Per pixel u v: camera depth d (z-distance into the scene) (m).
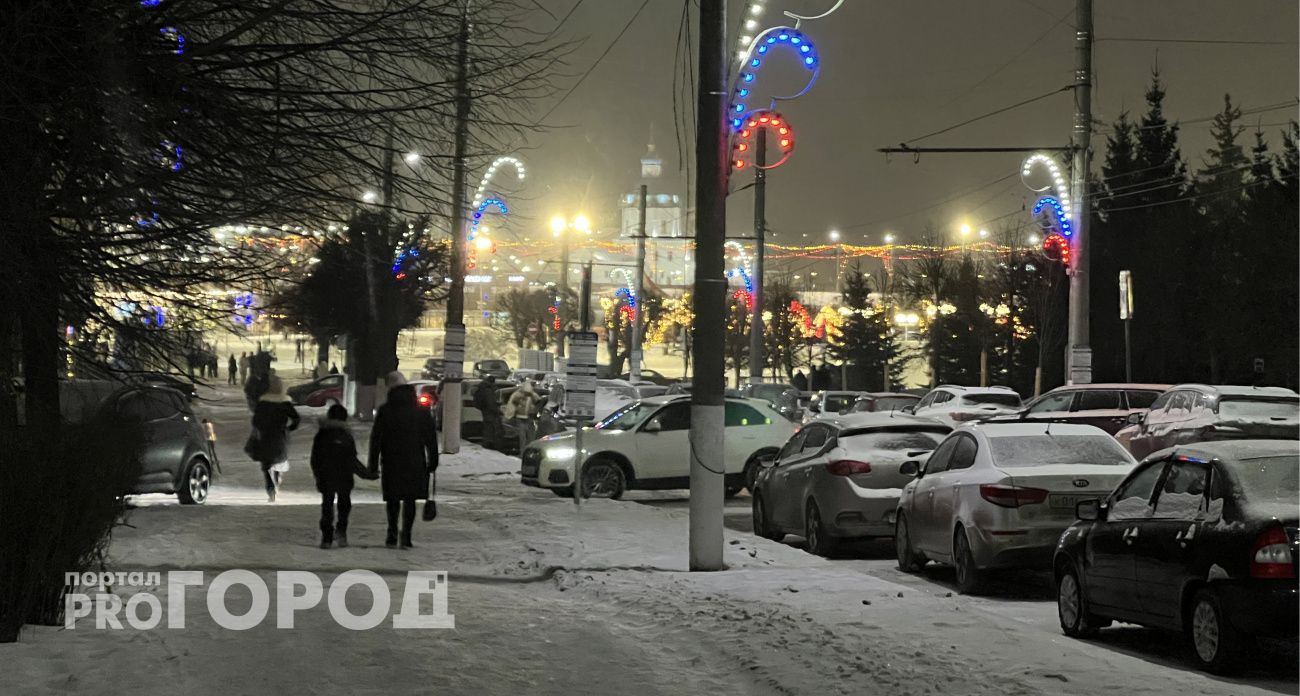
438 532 17.27
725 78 14.00
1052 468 12.79
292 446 37.00
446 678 8.28
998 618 10.45
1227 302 53.41
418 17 11.69
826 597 11.54
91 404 12.72
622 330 88.44
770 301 82.06
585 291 21.53
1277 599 8.13
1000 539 12.46
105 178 10.64
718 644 9.49
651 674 8.65
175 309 11.83
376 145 11.81
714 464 13.91
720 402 13.97
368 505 21.05
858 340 77.50
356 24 11.46
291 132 11.24
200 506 19.80
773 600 11.38
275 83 11.48
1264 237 52.66
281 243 12.30
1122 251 62.47
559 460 23.55
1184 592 8.85
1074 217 28.22
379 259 13.72
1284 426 20.83
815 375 65.44
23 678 7.52
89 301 11.09
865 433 16.52
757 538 17.20
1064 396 28.03
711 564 13.83
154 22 11.05
